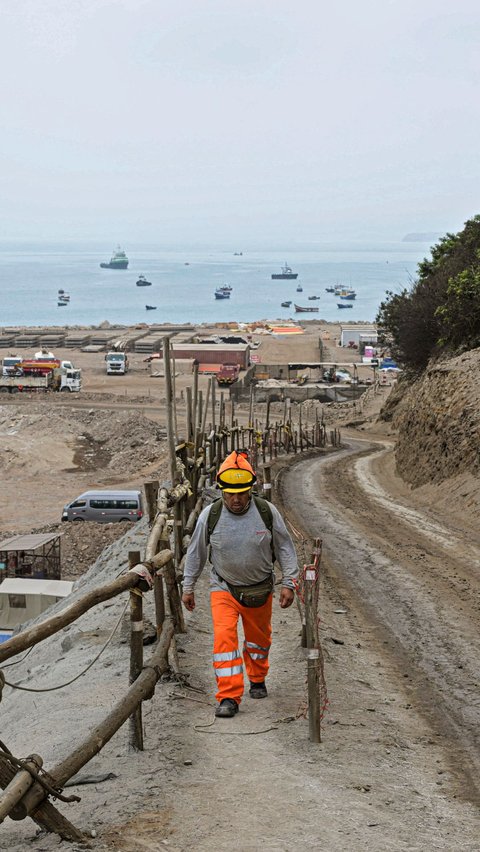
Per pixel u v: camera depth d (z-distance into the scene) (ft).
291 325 631.56
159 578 26.58
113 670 27.32
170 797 16.42
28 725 23.94
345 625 36.24
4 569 100.68
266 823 15.31
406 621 37.27
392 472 127.65
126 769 18.04
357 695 25.53
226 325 624.59
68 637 33.99
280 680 25.53
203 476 52.85
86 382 343.05
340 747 20.08
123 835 14.73
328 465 139.54
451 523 73.05
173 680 24.75
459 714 24.35
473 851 14.87
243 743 19.80
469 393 96.22
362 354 435.94
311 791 16.99
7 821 16.66
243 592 21.94
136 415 220.23
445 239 200.34
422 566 51.49
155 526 28.94
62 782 14.60
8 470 185.06
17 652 14.17
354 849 14.40
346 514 78.84
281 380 352.49
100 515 135.74
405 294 202.39
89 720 22.22
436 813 16.75
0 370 337.11
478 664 30.14
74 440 206.90
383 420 238.89
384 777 18.49
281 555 21.93
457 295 149.48
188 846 14.29
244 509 21.44
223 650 21.81
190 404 46.44
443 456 96.68
